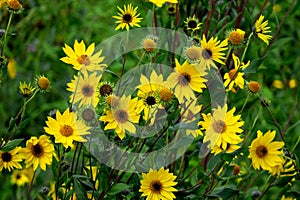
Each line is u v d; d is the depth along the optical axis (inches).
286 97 46.2
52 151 27.9
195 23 29.4
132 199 28.7
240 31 27.1
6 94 46.8
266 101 32.8
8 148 27.8
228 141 26.8
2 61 29.9
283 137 32.9
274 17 40.0
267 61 41.1
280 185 32.6
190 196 29.7
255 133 32.9
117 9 30.3
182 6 34.4
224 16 35.7
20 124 28.5
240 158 32.4
